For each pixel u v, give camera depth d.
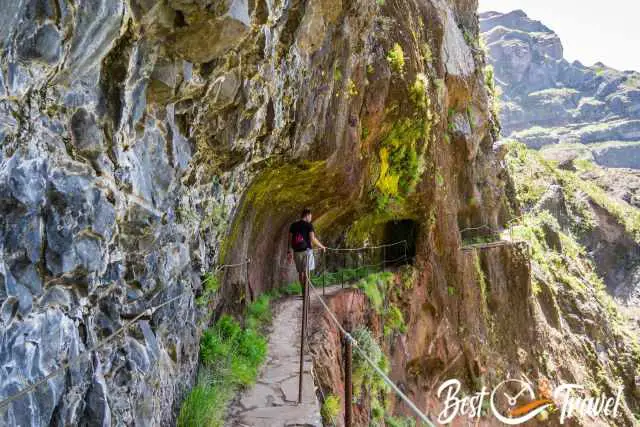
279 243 14.73
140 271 4.29
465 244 27.16
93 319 3.46
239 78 5.76
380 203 17.47
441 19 19.88
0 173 2.41
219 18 4.07
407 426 15.75
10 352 2.45
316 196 13.42
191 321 6.29
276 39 6.83
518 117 169.88
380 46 14.64
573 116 169.25
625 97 168.25
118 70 3.48
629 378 37.31
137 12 3.43
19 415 2.44
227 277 9.29
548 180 58.03
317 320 11.34
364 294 15.57
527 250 28.88
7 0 2.29
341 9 9.55
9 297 2.47
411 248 20.61
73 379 3.01
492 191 30.88
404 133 16.45
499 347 25.16
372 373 12.87
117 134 3.55
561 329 32.97
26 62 2.56
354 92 12.41
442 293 20.94
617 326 41.94
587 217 58.56
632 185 73.81
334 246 19.16
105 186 3.45
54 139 2.89
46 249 2.80
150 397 4.34
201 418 5.53
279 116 7.98
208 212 6.97
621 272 58.72
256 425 5.90
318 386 8.30
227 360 7.31
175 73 4.28
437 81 18.95
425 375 20.12
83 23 2.89
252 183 9.56
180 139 5.16
